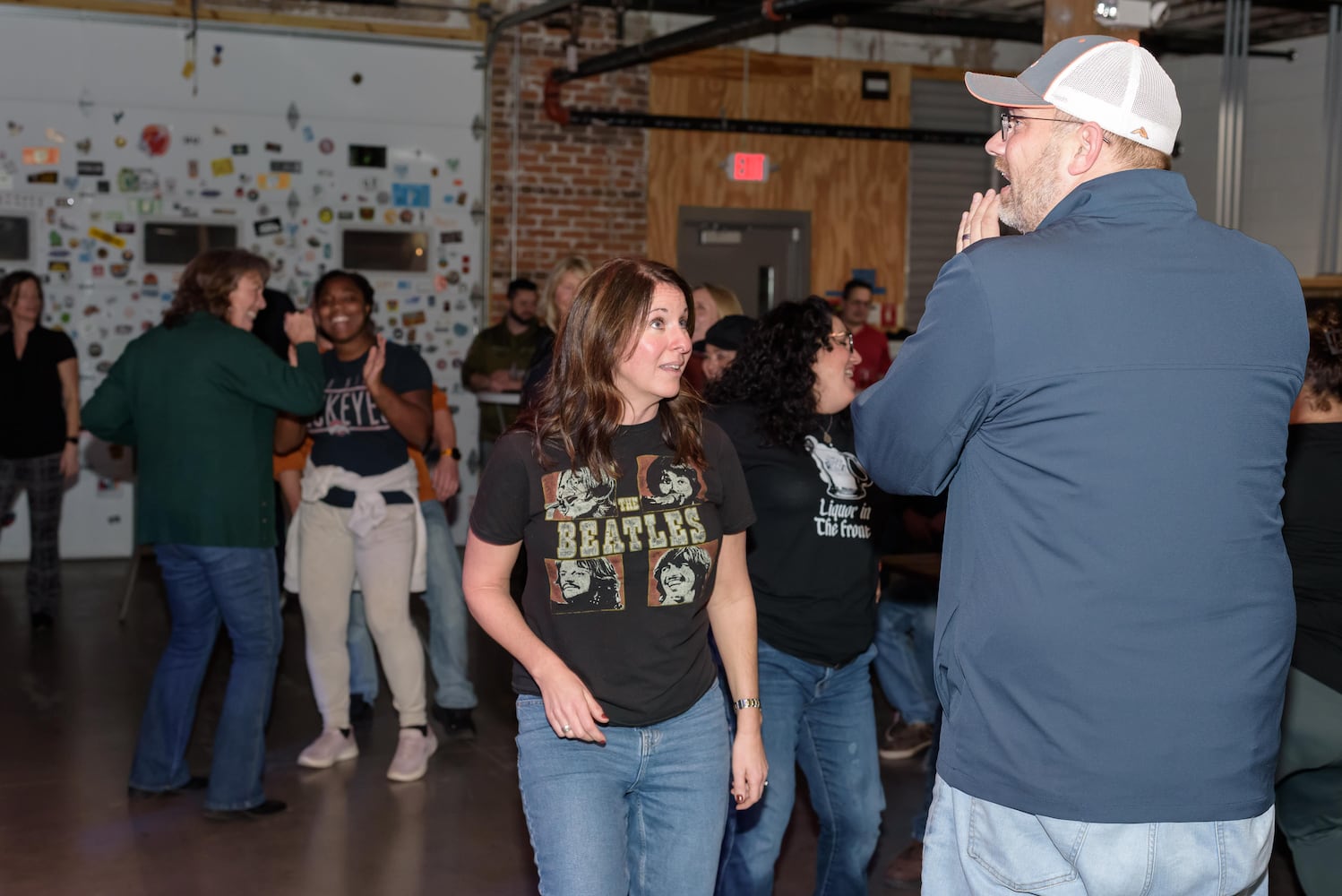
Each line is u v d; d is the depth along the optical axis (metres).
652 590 2.03
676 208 9.36
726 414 2.70
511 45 8.87
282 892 3.39
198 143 8.27
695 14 9.16
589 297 2.03
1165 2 3.44
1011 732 1.61
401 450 4.37
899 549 5.28
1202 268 1.61
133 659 5.90
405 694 4.34
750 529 2.64
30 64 7.92
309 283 8.56
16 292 6.29
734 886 2.64
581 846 1.93
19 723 4.87
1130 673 1.54
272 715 5.05
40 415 6.34
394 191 8.70
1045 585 1.57
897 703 4.62
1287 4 8.36
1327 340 2.72
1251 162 9.62
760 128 9.16
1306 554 2.76
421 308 8.81
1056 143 1.70
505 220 8.96
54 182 8.02
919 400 1.64
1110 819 1.56
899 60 9.83
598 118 8.84
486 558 2.06
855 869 2.75
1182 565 1.54
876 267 9.90
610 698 2.00
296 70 8.44
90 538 8.33
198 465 3.73
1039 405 1.57
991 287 1.57
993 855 1.65
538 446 2.02
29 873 3.46
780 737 2.61
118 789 4.15
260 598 3.86
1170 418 1.55
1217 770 1.56
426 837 3.80
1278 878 3.51
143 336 3.84
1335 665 2.73
